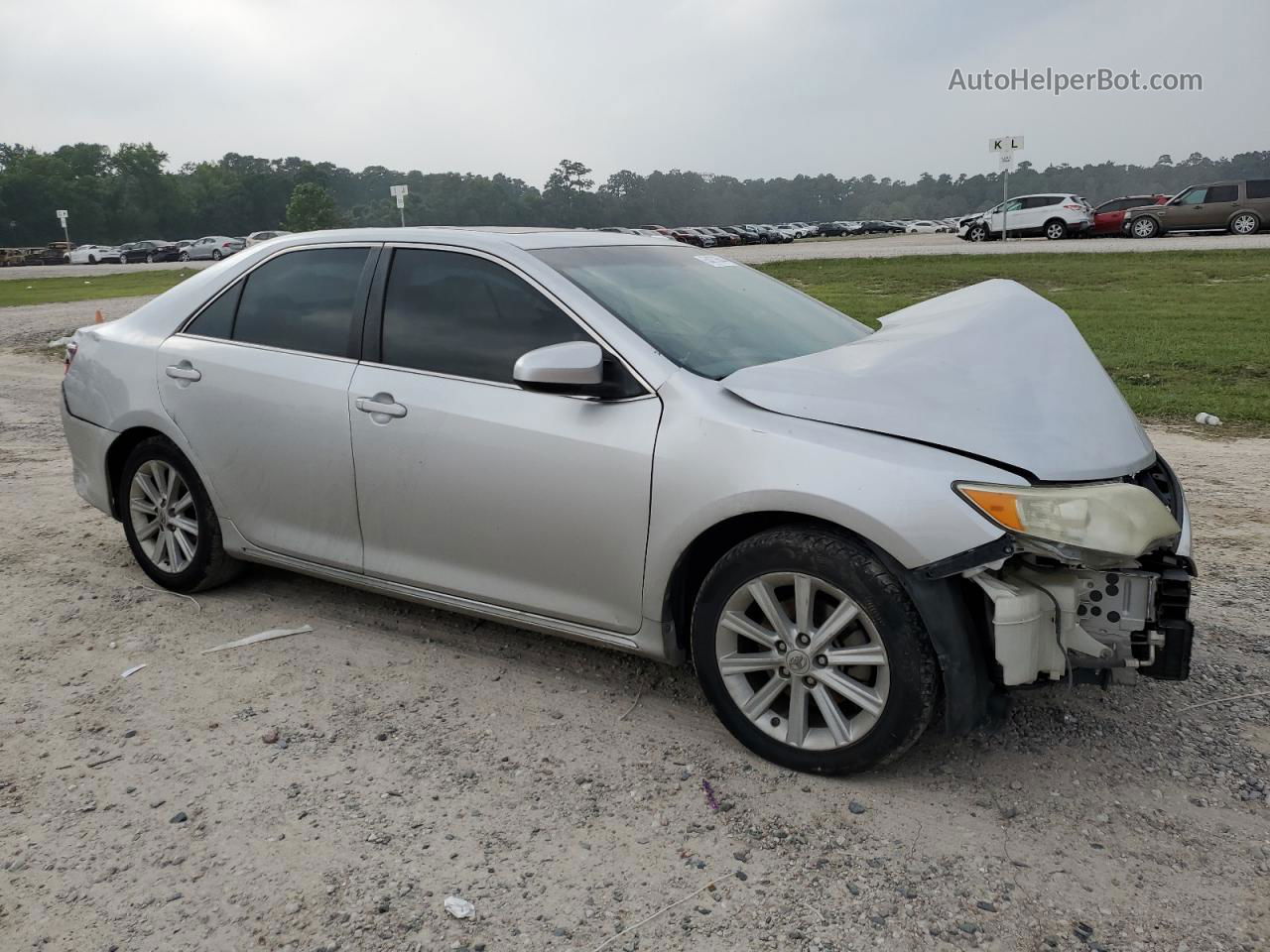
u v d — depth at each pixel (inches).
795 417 119.4
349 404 151.2
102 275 1664.6
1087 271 853.8
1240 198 1213.1
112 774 123.9
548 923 97.0
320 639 164.1
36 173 5093.5
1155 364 422.6
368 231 160.7
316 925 96.9
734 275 169.8
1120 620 114.1
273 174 6953.7
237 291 171.6
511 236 151.6
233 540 172.1
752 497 117.1
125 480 184.2
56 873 105.0
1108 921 96.4
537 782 121.4
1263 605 174.7
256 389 161.9
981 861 105.7
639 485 126.2
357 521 154.7
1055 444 113.7
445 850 108.3
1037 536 105.3
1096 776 121.7
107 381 182.5
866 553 113.1
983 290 160.4
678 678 149.8
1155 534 107.5
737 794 118.5
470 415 139.8
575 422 131.7
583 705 141.3
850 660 116.4
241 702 142.3
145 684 147.9
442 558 147.7
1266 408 336.5
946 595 110.7
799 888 101.8
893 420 116.0
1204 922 96.1
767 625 125.3
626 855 107.4
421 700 142.7
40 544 213.9
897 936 94.7
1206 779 120.7
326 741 131.4
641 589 129.6
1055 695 142.2
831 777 121.4
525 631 167.3
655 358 130.6
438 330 147.5
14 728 135.3
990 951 92.7
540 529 135.6
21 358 551.5
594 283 142.9
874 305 663.8
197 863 106.4
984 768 123.9
